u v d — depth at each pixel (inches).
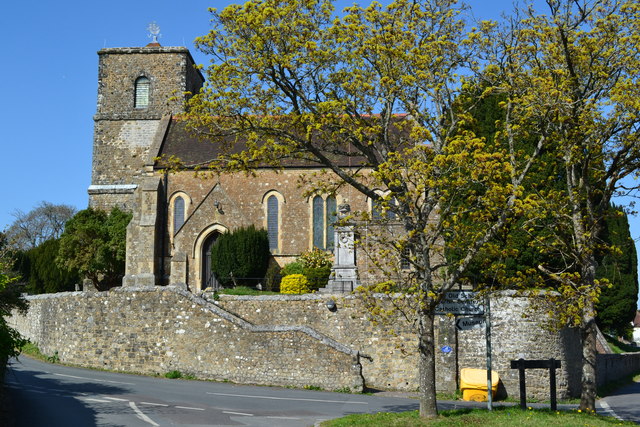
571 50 801.6
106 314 1190.9
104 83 2062.0
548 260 1141.7
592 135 799.1
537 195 790.5
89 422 707.4
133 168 2012.8
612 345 1889.8
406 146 810.8
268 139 726.5
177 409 803.4
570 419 679.1
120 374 1127.6
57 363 1255.5
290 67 706.2
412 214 689.0
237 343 1088.8
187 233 1674.5
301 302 1174.3
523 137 852.0
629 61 784.3
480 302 778.2
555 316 862.5
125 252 1761.8
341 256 1310.3
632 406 1020.5
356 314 1136.8
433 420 671.1
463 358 1095.6
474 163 676.1
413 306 767.1
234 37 722.2
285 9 697.6
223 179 1785.2
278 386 1051.3
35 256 2123.5
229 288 1523.1
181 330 1128.2
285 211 1756.9
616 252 822.5
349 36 724.7
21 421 698.8
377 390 1072.2
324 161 741.9
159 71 2063.2
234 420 737.6
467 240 721.6
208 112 735.1
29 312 1514.5
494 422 660.1
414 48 723.4
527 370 1077.1
